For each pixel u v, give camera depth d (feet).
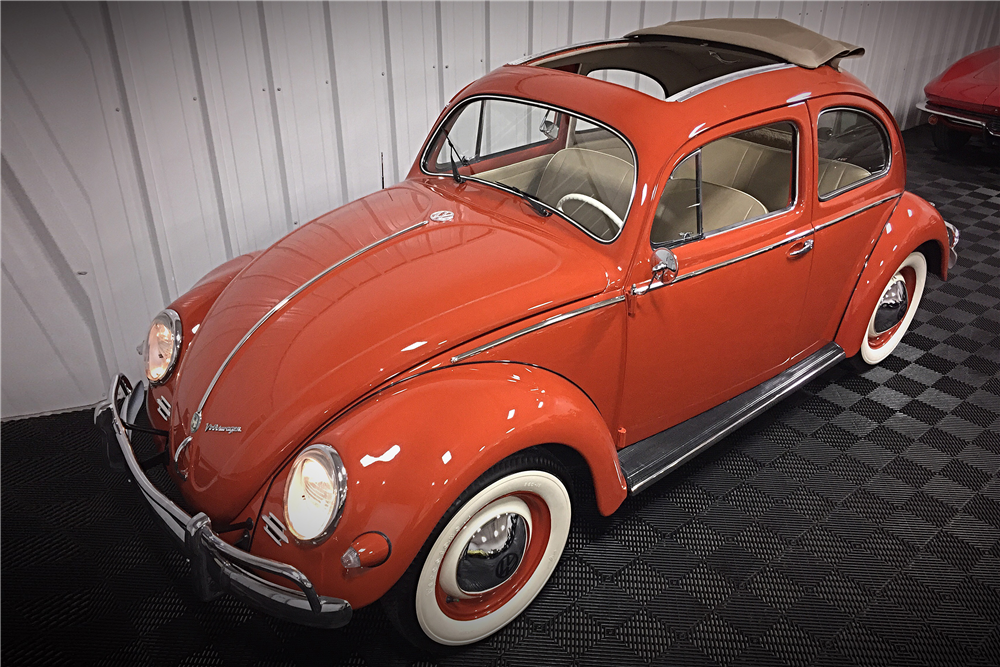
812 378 9.62
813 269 8.88
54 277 9.94
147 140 9.95
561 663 6.70
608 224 7.20
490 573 6.54
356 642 6.86
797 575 7.65
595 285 6.91
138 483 6.15
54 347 10.28
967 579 7.62
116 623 7.02
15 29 8.51
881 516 8.44
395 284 6.77
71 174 9.55
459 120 8.96
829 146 8.68
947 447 9.57
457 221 7.76
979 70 18.70
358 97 11.62
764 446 9.58
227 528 5.89
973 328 12.30
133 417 7.08
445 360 6.20
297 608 5.44
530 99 8.05
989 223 16.12
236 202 11.16
